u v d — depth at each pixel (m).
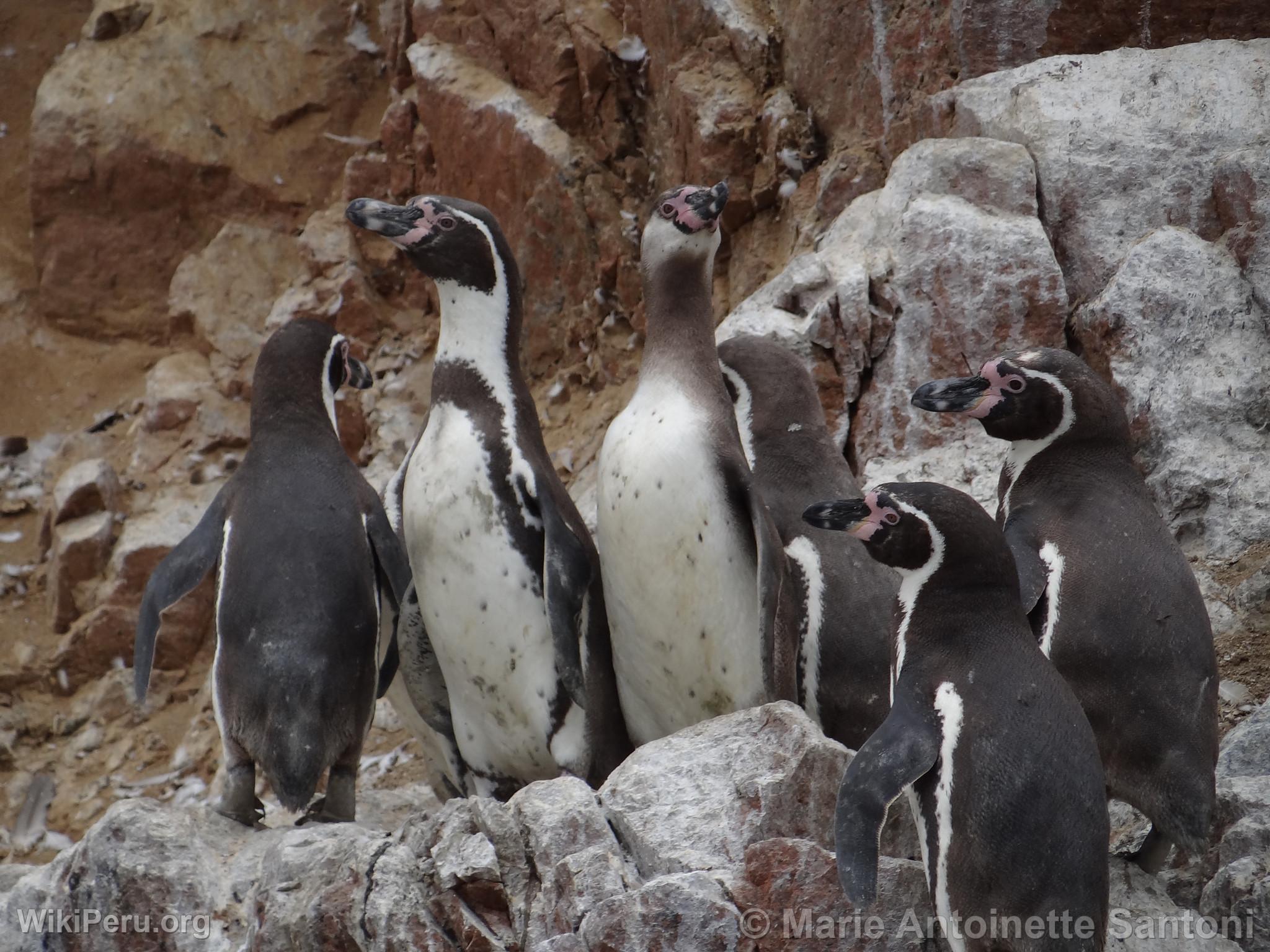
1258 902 8.42
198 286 21.84
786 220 17.30
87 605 19.42
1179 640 8.79
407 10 21.20
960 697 7.62
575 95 18.91
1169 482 13.16
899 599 8.21
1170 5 15.66
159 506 19.98
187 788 17.36
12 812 17.77
